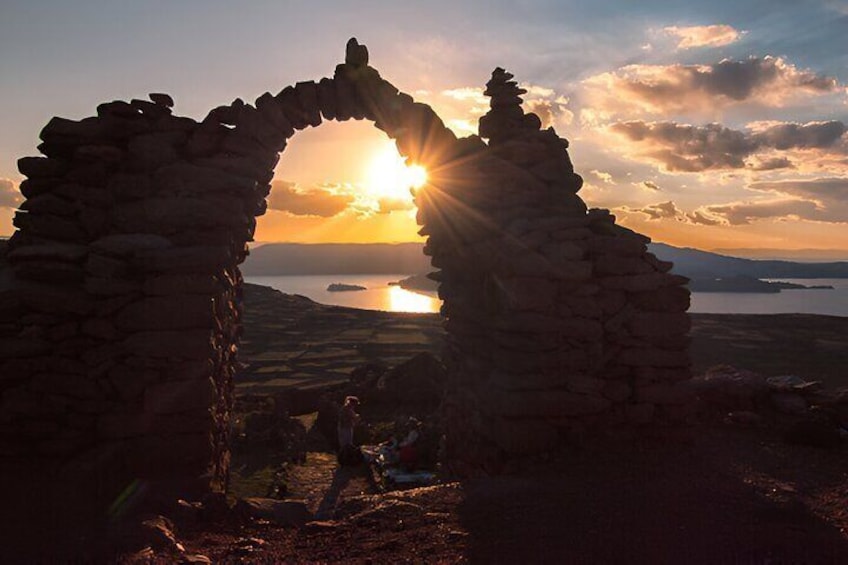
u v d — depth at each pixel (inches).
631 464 360.8
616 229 444.5
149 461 356.5
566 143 464.4
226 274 413.1
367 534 280.8
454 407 482.3
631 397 410.6
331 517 339.6
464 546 255.8
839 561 228.2
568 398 394.6
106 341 366.0
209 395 366.9
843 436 413.4
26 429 351.6
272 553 259.8
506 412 389.1
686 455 379.9
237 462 581.0
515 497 312.0
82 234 388.5
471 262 451.8
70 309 362.0
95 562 239.3
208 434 366.0
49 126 395.2
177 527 297.4
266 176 455.5
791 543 244.7
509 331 401.7
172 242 388.5
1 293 359.9
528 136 455.8
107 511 305.6
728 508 287.0
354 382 914.1
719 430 446.6
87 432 358.3
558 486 326.6
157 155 403.9
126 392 360.5
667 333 415.8
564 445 393.4
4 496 311.6
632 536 254.5
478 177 450.9
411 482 520.1
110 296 367.2
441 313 511.2
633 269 418.0
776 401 486.9
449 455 486.9
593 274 415.8
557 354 398.3
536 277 401.4
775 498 302.4
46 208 386.0
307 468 584.1
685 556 233.3
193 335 368.8
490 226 432.1
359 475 564.7
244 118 422.0
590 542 250.4
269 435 652.1
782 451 393.7
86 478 331.6
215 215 394.6
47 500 309.4
